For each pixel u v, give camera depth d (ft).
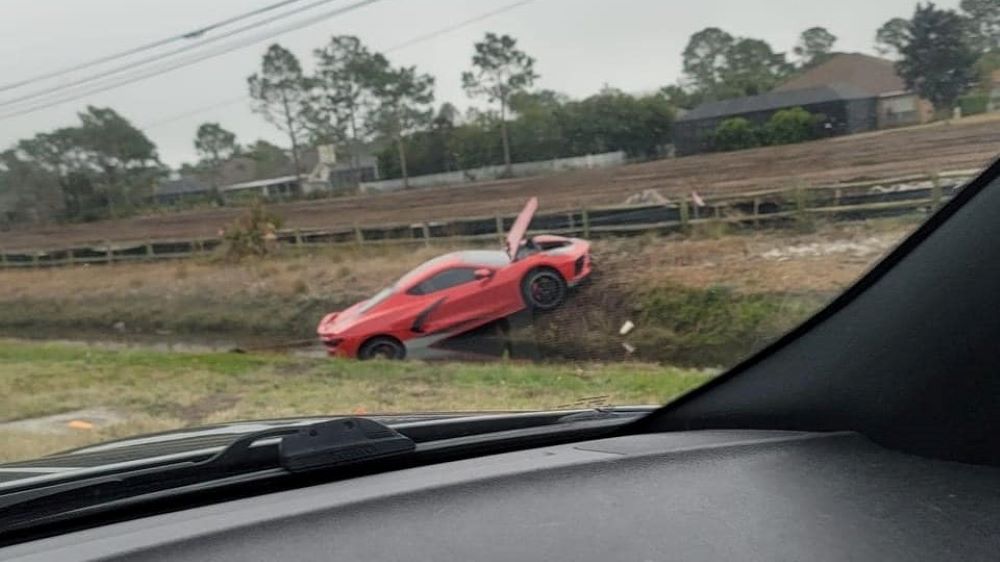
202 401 35.73
